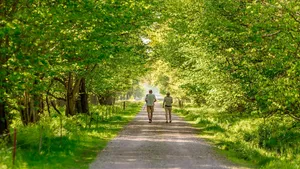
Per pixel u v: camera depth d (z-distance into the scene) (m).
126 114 64.38
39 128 25.61
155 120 49.50
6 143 20.12
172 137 29.33
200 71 33.53
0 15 19.08
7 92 20.83
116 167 16.83
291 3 18.11
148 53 41.41
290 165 17.42
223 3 24.47
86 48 22.31
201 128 38.19
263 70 21.47
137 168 16.59
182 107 90.19
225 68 25.86
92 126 35.75
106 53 23.98
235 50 23.14
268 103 21.25
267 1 19.83
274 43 20.58
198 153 21.44
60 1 19.80
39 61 18.75
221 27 24.52
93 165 17.31
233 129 33.00
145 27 34.91
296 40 18.72
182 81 45.72
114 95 73.06
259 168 17.44
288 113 22.17
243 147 22.66
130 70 45.06
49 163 16.97
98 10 21.47
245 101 26.69
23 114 29.98
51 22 19.66
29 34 18.81
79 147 22.64
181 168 16.73
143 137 28.97
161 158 19.41
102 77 39.47
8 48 18.22
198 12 30.81
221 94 30.05
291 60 19.38
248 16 22.09
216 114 49.62
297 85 19.84
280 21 19.27
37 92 21.39
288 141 24.97
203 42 27.59
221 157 20.22
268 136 26.61
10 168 14.94
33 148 20.42
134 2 24.84
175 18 35.19
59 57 22.06
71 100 39.91
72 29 22.20
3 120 21.31
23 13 19.09
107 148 22.97
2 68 18.56
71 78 39.69
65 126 30.45
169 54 45.94
